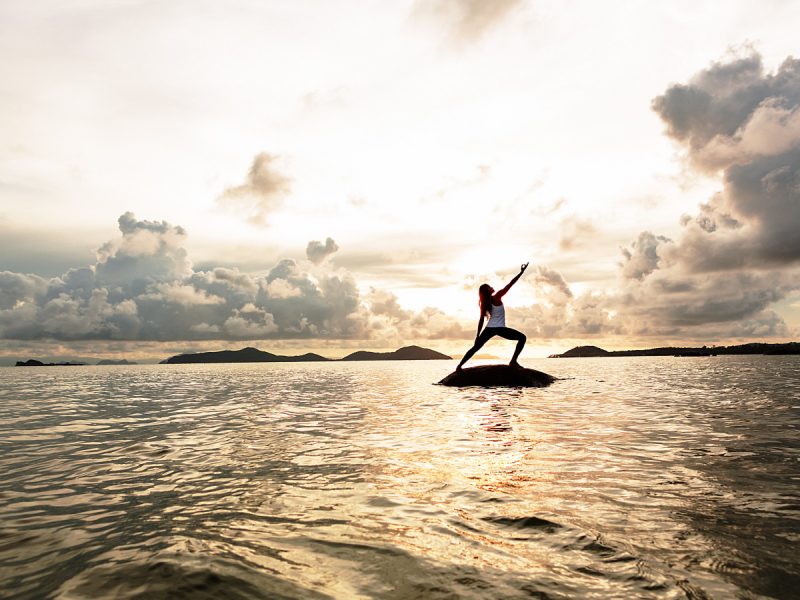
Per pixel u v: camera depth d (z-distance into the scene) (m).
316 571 2.14
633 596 1.88
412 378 23.19
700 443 5.04
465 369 14.19
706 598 1.86
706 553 2.29
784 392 10.82
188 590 1.96
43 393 14.55
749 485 3.46
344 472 4.05
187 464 4.51
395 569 2.16
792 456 4.38
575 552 2.33
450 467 4.15
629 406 8.42
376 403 10.03
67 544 2.55
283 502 3.23
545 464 4.19
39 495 3.54
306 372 35.94
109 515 3.05
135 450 5.26
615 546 2.39
